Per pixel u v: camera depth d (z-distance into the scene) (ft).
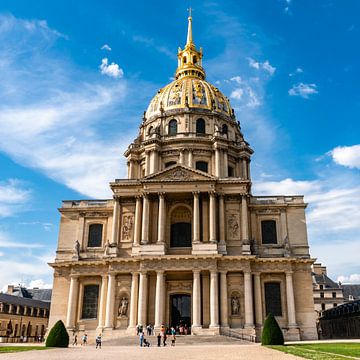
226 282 224.12
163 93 334.44
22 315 341.21
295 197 253.85
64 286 241.55
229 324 218.38
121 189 247.29
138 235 236.43
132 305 220.64
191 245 247.70
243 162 307.78
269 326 163.94
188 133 302.25
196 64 374.63
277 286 233.35
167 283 233.14
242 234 235.61
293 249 241.76
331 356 97.45
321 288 457.27
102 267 237.25
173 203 251.39
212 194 237.45
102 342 191.11
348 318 277.85
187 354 118.42
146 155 298.35
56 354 118.83
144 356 112.57
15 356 108.68
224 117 320.09
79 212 256.73
